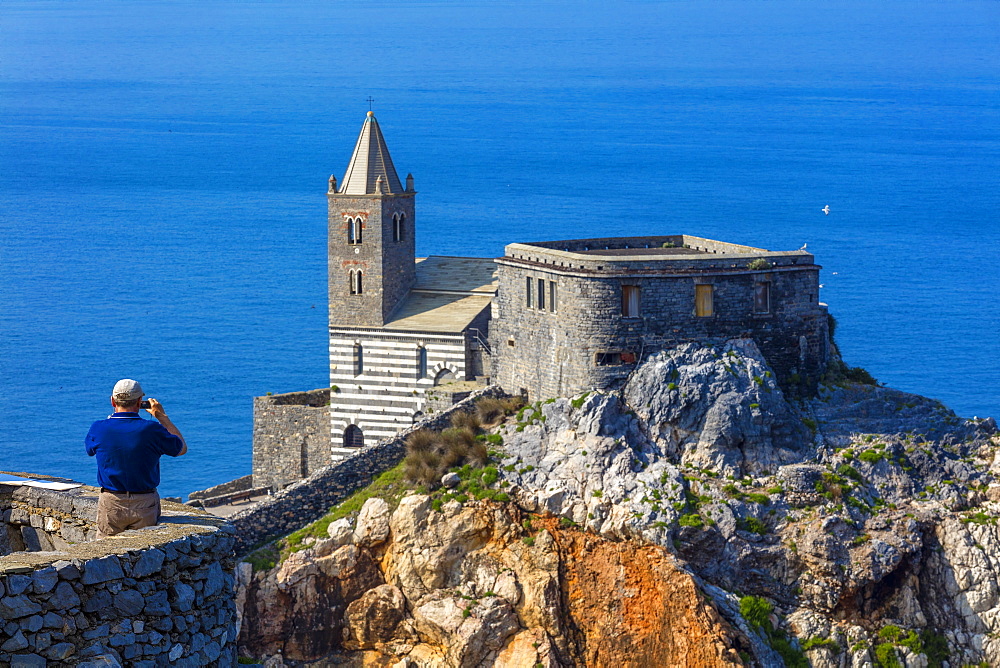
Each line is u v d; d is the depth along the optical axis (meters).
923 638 93.69
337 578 97.38
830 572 93.44
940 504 97.50
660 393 98.12
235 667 29.91
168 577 28.59
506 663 92.19
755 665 89.56
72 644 27.31
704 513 94.25
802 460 98.25
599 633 92.06
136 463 30.27
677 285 99.25
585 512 94.88
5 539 33.00
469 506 96.12
